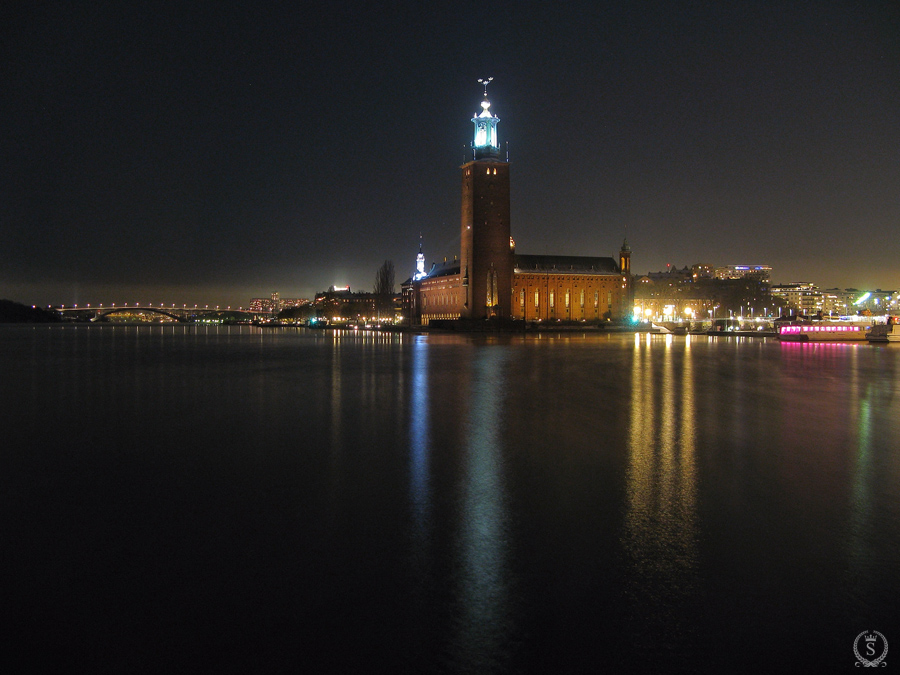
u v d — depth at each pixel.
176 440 15.26
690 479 11.47
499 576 7.25
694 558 7.74
